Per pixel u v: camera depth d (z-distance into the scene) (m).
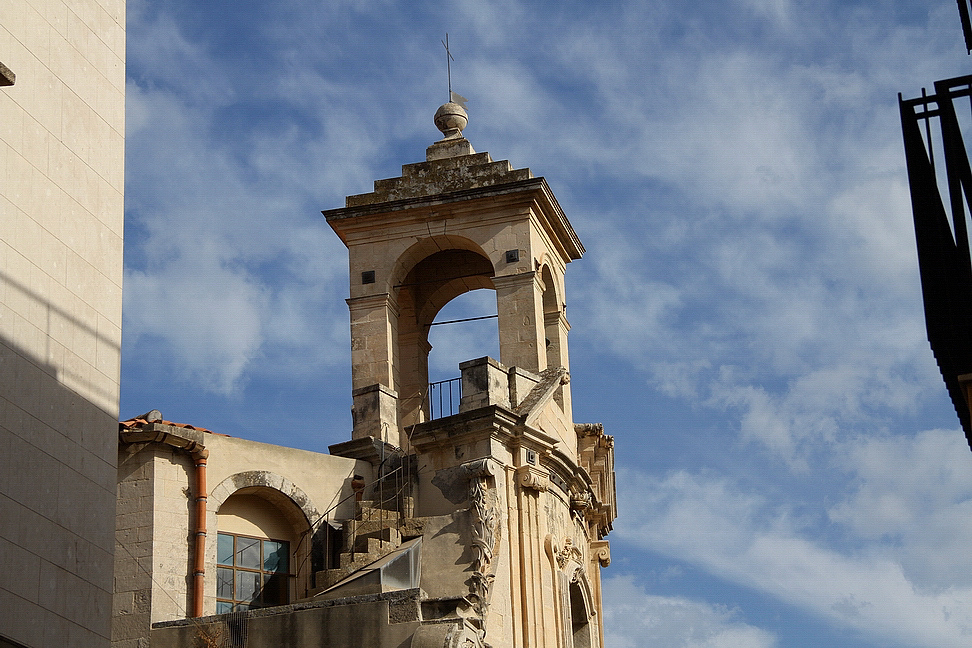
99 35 26.75
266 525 37.00
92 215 25.73
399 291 42.94
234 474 36.25
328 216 42.16
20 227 24.00
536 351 40.34
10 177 23.95
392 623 30.45
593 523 42.78
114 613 33.50
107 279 25.84
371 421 39.62
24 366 23.55
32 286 24.05
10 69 24.03
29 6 25.03
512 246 41.22
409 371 42.62
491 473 36.47
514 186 41.16
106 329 25.58
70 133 25.55
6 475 22.81
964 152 18.78
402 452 39.03
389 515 36.50
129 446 34.81
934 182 18.95
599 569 42.78
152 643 31.92
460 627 30.36
